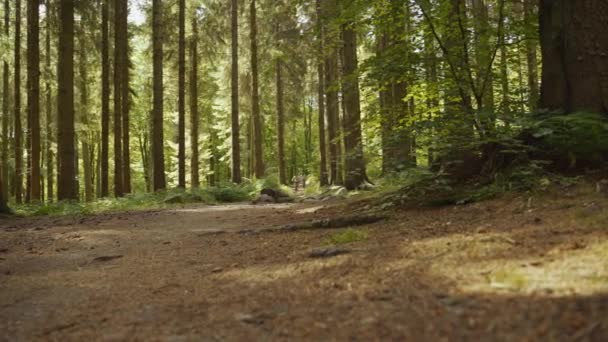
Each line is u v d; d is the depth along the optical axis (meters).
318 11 16.64
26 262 6.30
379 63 7.78
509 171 6.36
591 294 2.59
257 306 3.40
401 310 2.86
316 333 2.72
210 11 24.02
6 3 21.34
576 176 5.78
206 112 37.31
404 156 7.32
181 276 4.82
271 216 9.82
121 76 21.92
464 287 3.08
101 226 9.59
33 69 17.62
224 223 9.30
